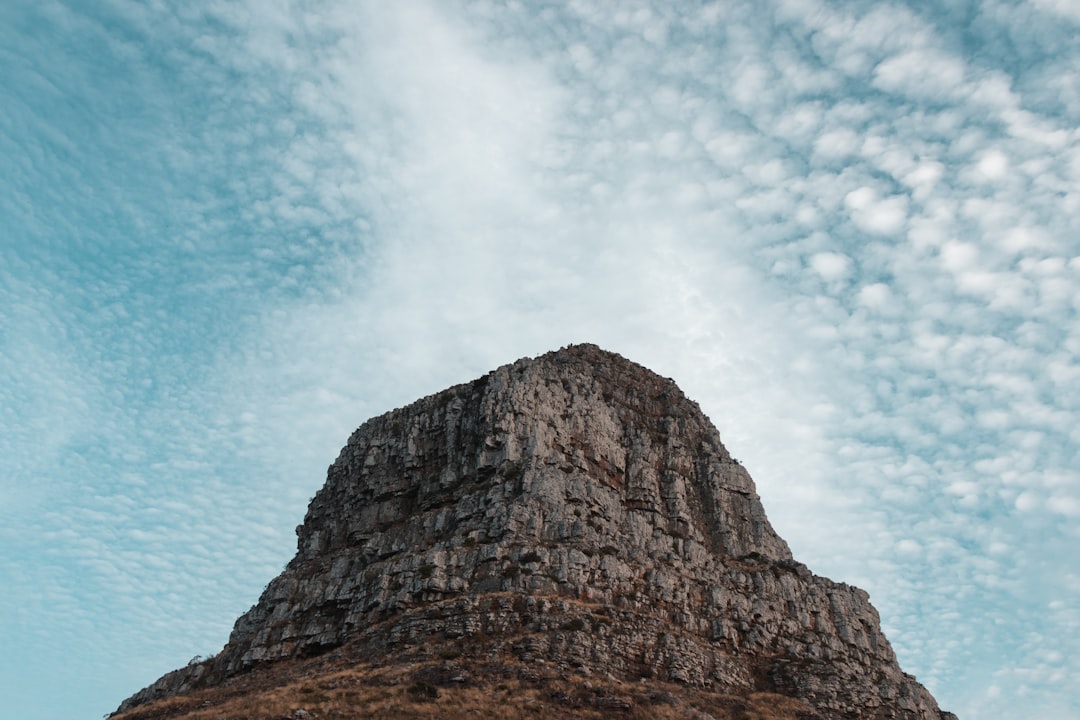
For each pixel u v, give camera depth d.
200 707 90.50
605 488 119.12
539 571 101.00
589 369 140.75
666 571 109.31
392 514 123.69
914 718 103.38
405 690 81.62
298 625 109.62
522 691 82.94
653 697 86.31
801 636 109.81
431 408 133.75
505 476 114.69
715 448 136.75
